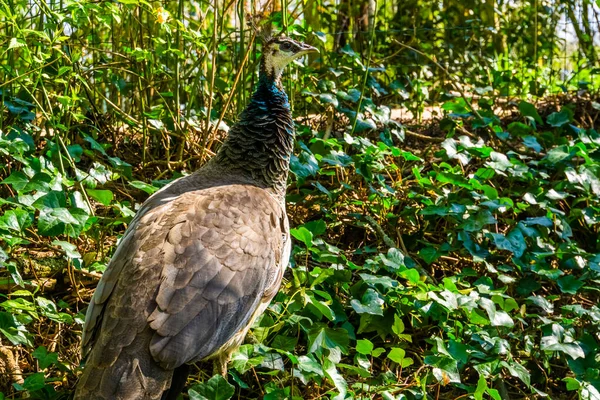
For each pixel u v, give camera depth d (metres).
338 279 5.35
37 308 4.96
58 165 5.89
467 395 5.00
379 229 6.13
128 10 6.43
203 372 5.05
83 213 4.96
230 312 4.23
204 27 8.02
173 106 6.90
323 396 4.95
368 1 8.71
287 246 4.82
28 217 4.84
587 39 8.93
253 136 5.05
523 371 5.02
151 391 3.88
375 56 8.34
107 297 4.15
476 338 5.22
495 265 6.16
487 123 7.07
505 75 7.80
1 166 5.64
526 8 9.44
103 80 6.73
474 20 8.38
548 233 6.37
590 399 4.91
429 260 5.84
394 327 5.06
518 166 6.40
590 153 6.83
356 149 6.80
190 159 6.51
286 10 6.39
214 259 4.24
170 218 4.38
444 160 6.62
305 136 6.95
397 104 8.04
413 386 4.98
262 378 5.07
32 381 4.47
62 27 5.56
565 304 6.06
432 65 8.88
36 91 6.64
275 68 5.19
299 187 6.43
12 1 6.08
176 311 4.04
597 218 6.32
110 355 3.91
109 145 6.29
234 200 4.58
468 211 5.96
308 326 5.04
